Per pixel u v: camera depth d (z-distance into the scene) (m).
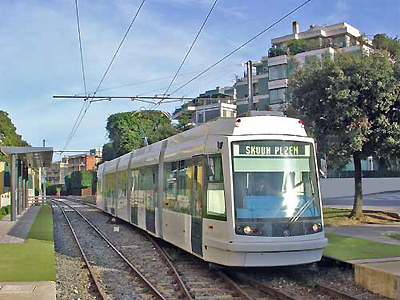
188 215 13.81
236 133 11.86
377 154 20.73
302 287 11.19
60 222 30.33
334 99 20.00
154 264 14.66
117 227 24.52
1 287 10.52
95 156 117.12
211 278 12.34
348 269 11.88
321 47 53.28
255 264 11.20
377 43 21.89
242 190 11.51
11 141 58.31
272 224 11.37
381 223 21.25
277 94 53.50
